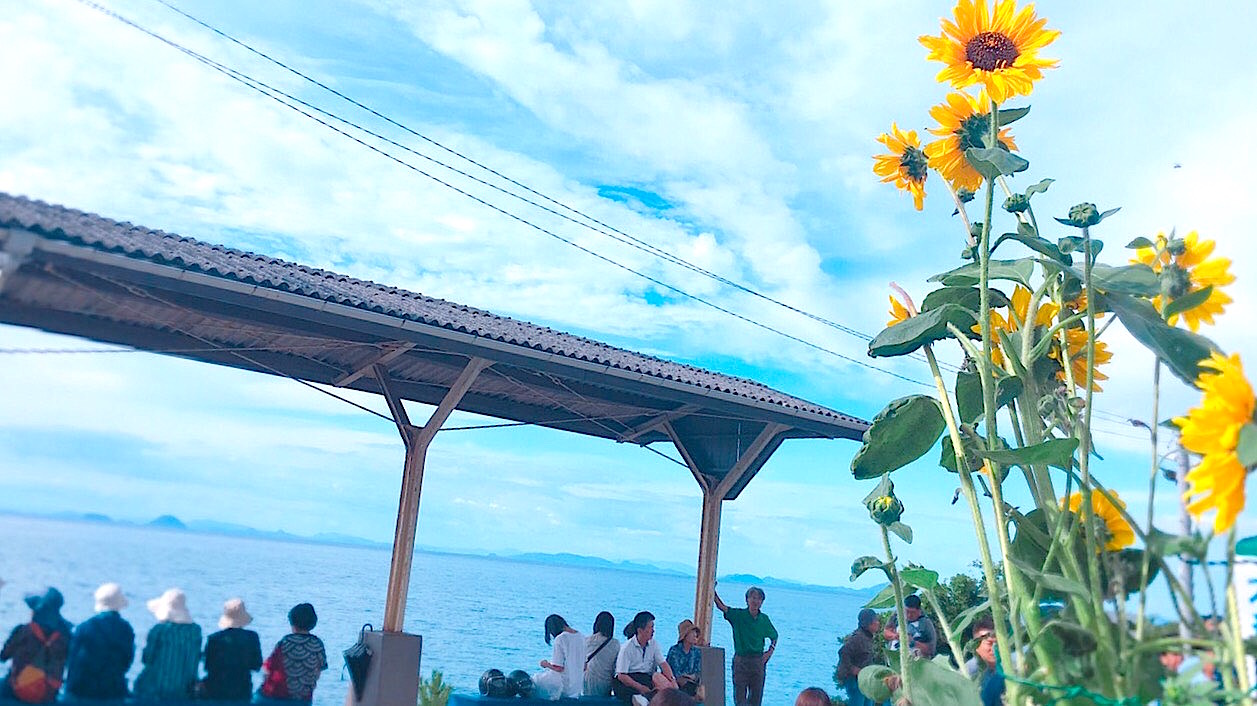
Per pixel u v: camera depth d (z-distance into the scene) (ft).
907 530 3.89
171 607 18.20
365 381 26.58
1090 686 3.40
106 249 16.40
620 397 29.78
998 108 4.67
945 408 4.00
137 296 19.26
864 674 3.85
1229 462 2.74
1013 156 4.08
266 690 19.12
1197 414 2.81
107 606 17.67
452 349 21.38
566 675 25.85
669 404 30.78
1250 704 2.87
